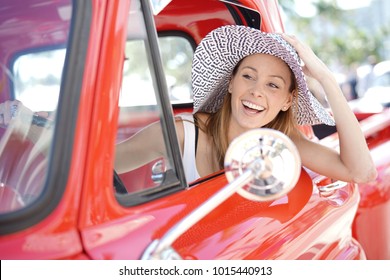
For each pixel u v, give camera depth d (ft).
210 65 8.05
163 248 4.32
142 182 5.61
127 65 5.36
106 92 4.72
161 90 5.54
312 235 6.45
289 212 6.46
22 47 6.10
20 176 5.38
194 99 8.25
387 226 10.27
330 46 70.85
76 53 4.62
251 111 7.71
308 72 8.40
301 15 70.38
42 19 5.53
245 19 8.46
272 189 4.52
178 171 5.64
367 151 7.79
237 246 5.49
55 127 4.50
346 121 7.72
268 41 7.30
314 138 9.21
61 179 4.44
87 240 4.54
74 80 4.58
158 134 5.68
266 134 4.51
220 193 4.44
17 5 5.70
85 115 4.60
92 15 4.73
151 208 5.17
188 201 5.55
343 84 48.52
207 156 8.08
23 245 4.22
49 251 4.31
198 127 8.13
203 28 9.55
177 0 8.40
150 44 5.44
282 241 5.93
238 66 7.93
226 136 8.07
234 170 4.52
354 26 73.10
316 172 8.24
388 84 42.22
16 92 6.42
